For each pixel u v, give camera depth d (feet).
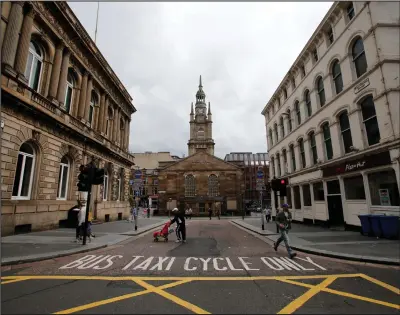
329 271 21.56
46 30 48.03
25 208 40.98
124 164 92.48
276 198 88.38
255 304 14.35
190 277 19.48
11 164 38.04
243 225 69.10
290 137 74.64
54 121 47.29
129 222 75.00
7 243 31.55
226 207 149.89
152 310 13.38
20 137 39.88
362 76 43.70
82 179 33.14
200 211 149.38
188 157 158.81
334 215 53.26
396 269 22.20
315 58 62.18
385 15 41.37
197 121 242.17
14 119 38.73
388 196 39.24
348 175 47.57
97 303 14.21
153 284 17.70
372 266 23.30
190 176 156.66
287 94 78.02
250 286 17.48
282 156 81.61
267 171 242.58
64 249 28.50
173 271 21.16
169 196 153.17
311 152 62.85
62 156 51.80
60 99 51.60
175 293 15.97
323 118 56.08
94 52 63.77
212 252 29.76
